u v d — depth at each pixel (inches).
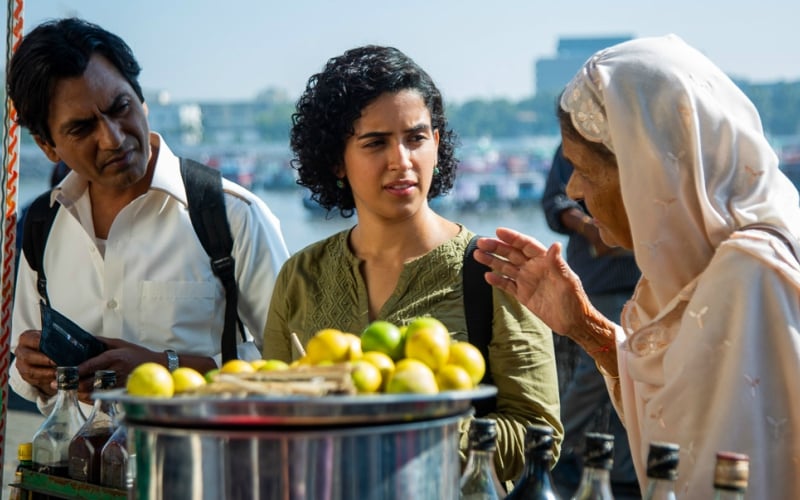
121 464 91.4
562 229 213.8
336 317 104.7
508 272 94.6
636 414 84.4
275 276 124.7
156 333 123.4
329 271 107.0
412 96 101.7
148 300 123.3
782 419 74.1
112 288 124.0
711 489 74.0
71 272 126.4
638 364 81.0
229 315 124.6
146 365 67.9
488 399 97.5
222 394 63.3
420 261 101.5
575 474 224.5
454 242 102.2
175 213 123.7
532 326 98.2
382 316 100.9
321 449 60.8
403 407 61.6
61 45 114.3
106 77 116.3
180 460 61.9
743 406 73.6
